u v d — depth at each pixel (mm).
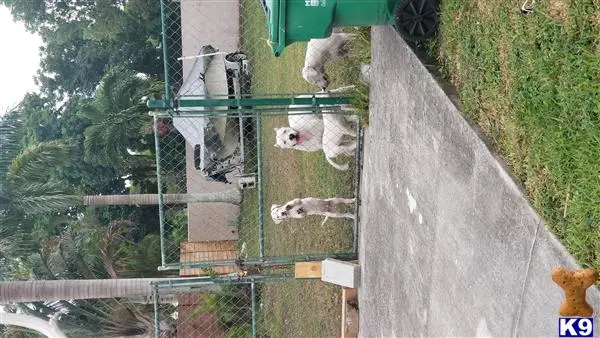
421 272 3844
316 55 5852
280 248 9383
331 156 6160
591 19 2184
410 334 4117
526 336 2533
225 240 13203
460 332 3217
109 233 11539
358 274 5789
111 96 14641
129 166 16156
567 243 2309
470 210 3051
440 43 3678
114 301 10414
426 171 3666
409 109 3928
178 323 9086
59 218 13875
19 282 7840
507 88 2779
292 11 3756
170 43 14203
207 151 10641
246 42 13375
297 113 5441
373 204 5070
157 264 11758
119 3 20969
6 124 10383
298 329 7746
